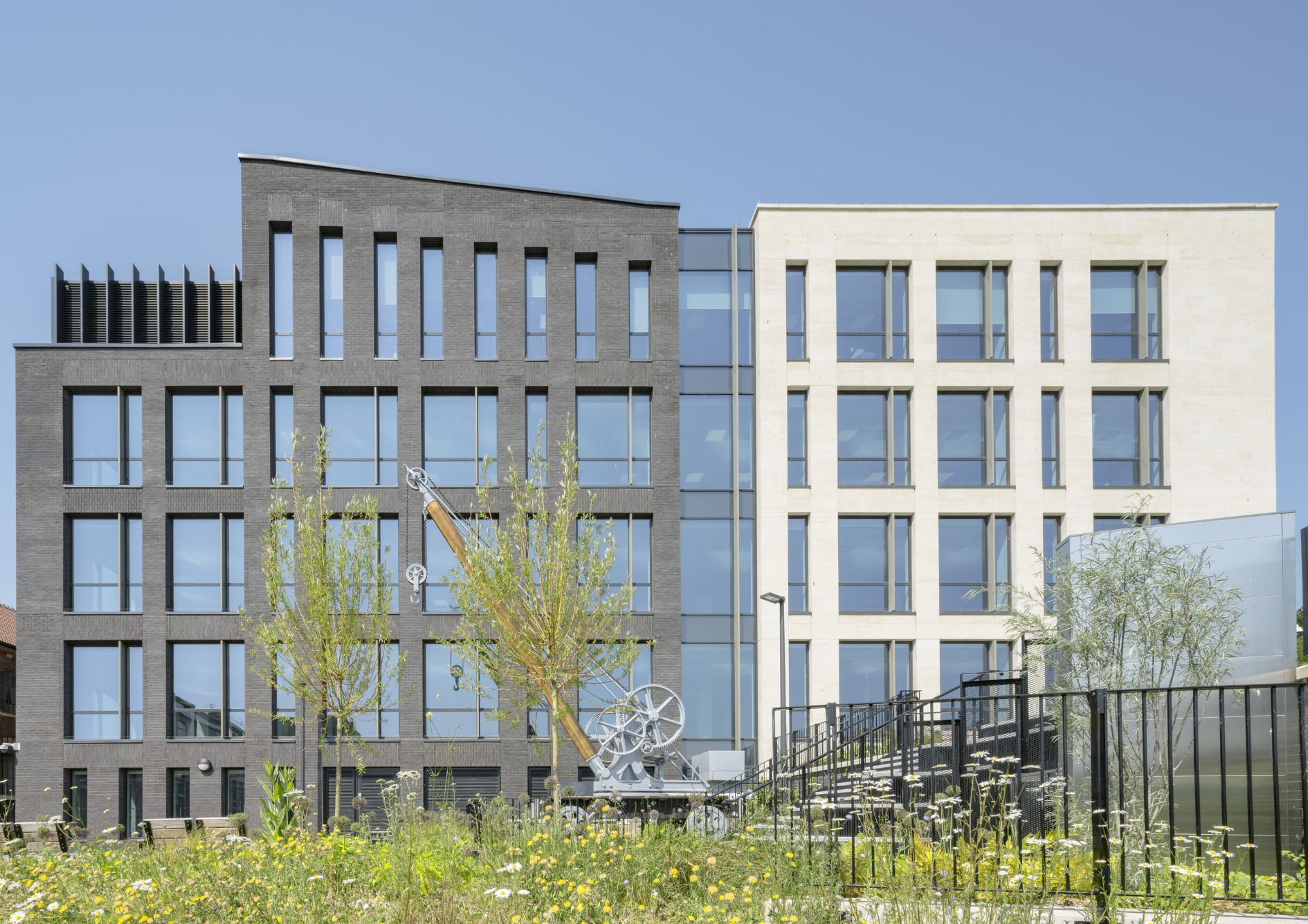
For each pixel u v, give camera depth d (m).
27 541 29.67
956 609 30.23
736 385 31.03
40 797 28.80
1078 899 8.16
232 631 29.67
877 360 30.56
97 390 30.75
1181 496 30.05
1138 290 30.97
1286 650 15.45
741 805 14.65
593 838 9.87
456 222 30.95
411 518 30.00
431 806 28.56
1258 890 9.12
